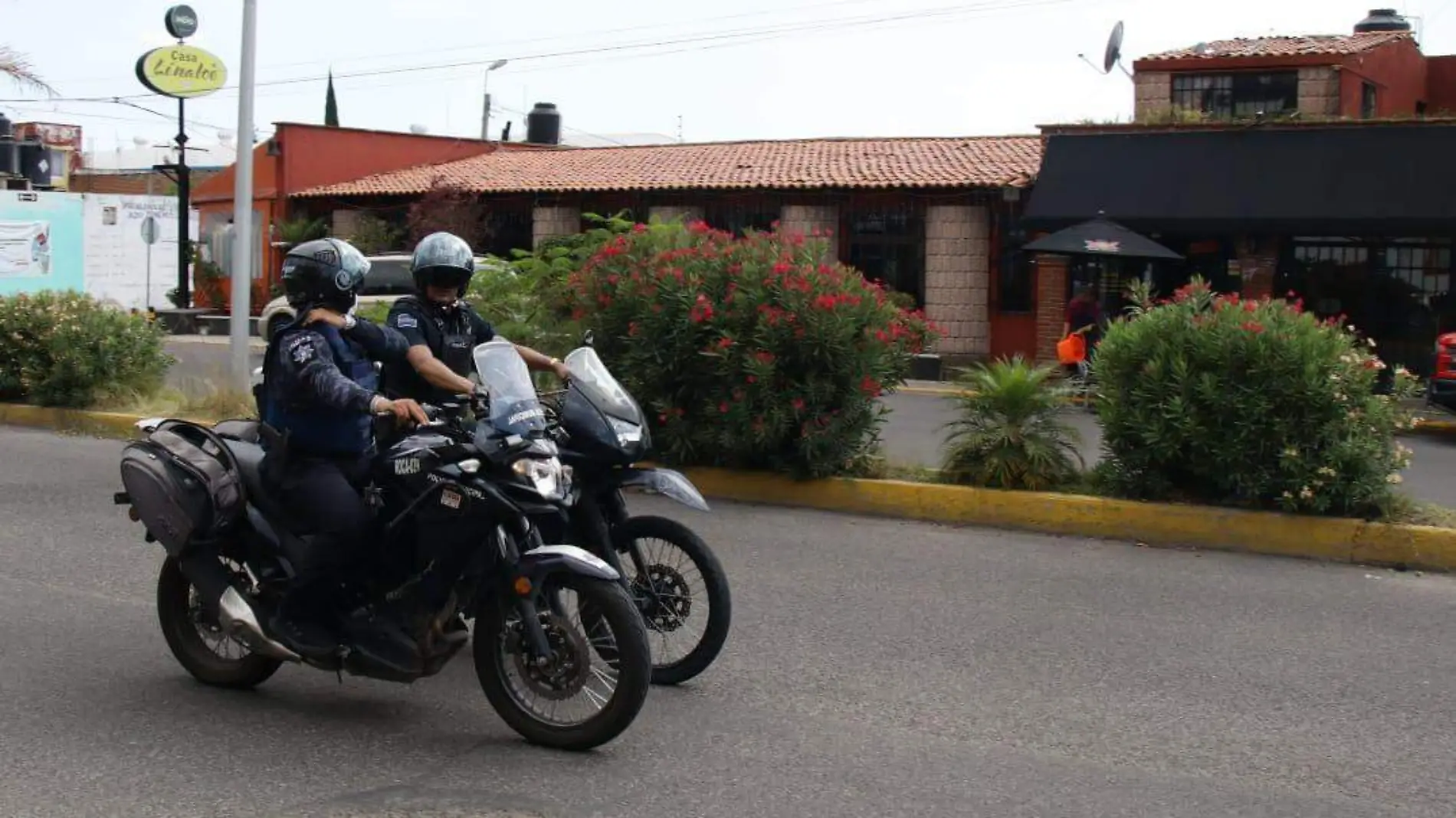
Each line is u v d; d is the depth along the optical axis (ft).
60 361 48.42
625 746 17.84
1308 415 30.55
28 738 17.83
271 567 18.98
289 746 17.67
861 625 24.06
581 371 19.72
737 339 35.14
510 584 17.25
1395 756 17.97
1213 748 18.13
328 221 114.11
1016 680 21.01
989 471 33.68
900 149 99.91
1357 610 25.63
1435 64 98.73
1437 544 29.01
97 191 179.63
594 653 19.70
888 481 34.76
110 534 30.40
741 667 21.45
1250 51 86.02
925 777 16.88
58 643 22.20
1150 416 31.91
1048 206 78.33
